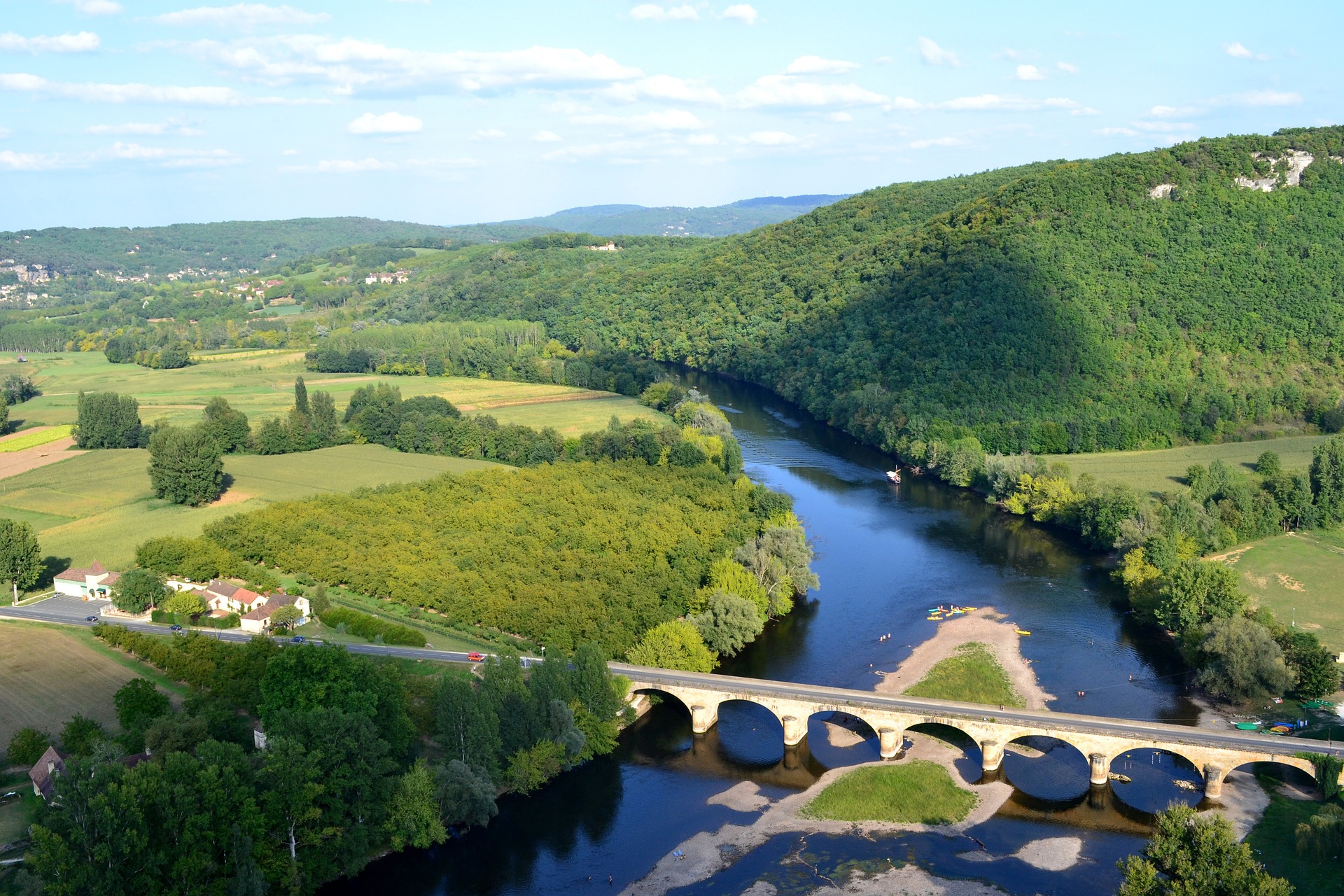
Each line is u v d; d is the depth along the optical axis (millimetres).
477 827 153375
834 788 161500
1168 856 120938
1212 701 183375
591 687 173250
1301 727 169125
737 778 166750
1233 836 144625
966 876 139625
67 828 117938
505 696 165250
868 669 198500
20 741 152000
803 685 181250
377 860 146125
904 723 168125
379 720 156750
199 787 127312
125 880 118875
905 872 140750
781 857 145250
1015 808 156250
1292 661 184000
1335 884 131500
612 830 152625
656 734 181375
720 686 177625
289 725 142875
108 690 178125
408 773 151250
